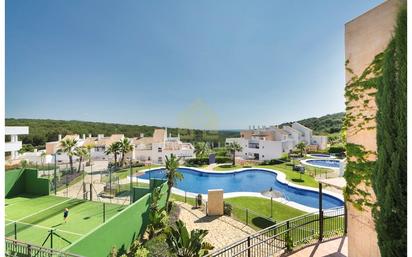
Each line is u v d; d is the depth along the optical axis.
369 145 7.37
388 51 5.51
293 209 20.81
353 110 8.02
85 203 23.94
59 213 21.28
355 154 7.96
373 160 7.21
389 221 5.20
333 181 10.08
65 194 27.53
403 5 5.14
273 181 36.41
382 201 5.40
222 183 36.34
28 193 27.72
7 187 26.38
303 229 11.37
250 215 19.50
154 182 22.75
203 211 20.73
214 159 50.72
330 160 49.59
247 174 40.47
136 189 22.95
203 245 11.32
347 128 8.34
